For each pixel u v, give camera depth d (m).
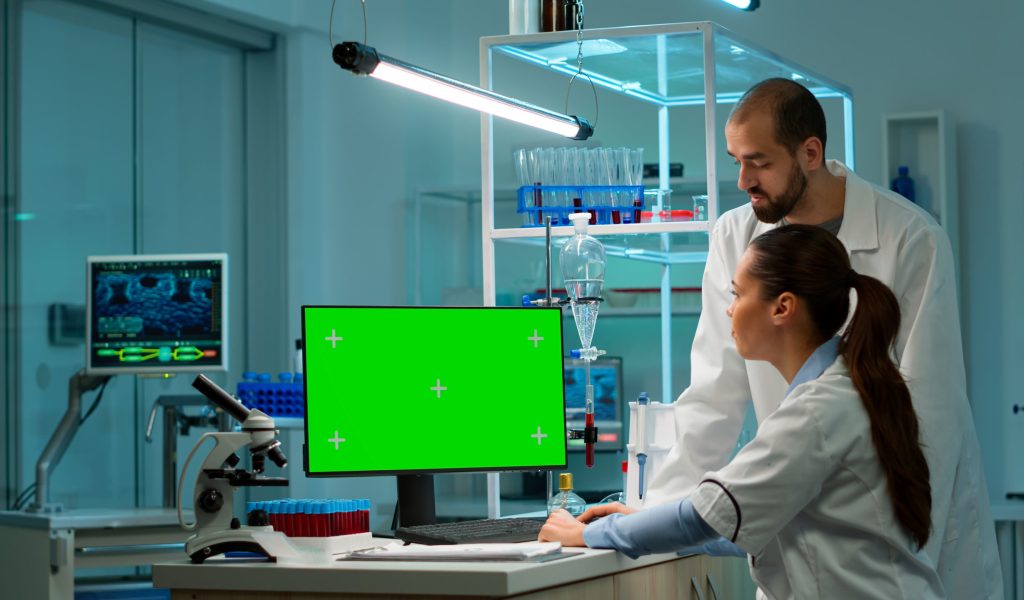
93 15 5.17
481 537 2.13
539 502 5.42
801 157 2.19
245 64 5.81
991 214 5.12
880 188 2.31
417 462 2.37
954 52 5.20
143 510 3.94
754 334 1.94
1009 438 5.08
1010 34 5.12
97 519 3.70
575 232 2.83
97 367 4.06
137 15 5.28
